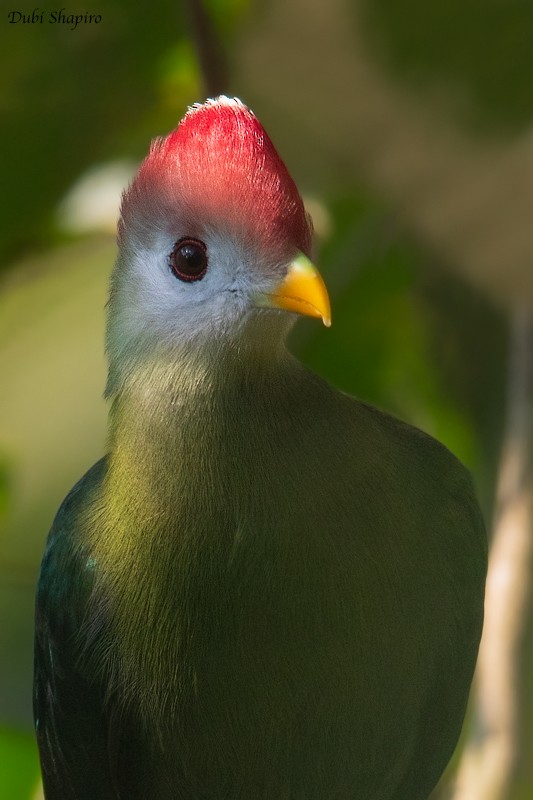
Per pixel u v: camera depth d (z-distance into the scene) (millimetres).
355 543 2598
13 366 2852
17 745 2760
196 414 2600
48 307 2838
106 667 2625
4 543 2844
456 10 2623
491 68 2633
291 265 2588
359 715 2613
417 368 2799
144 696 2619
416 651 2613
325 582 2598
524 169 2660
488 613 2691
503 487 2709
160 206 2600
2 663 2807
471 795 2676
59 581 2635
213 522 2600
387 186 2691
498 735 2680
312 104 2672
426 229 2703
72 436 2857
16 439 2857
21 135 2711
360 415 2609
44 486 2852
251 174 2594
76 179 2725
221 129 2600
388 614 2604
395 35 2635
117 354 2615
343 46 2650
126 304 2611
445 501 2619
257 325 2594
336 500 2596
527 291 2703
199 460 2602
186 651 2607
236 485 2600
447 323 2787
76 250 2783
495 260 2695
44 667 2654
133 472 2609
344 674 2605
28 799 2744
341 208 2760
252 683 2605
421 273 2766
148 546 2607
